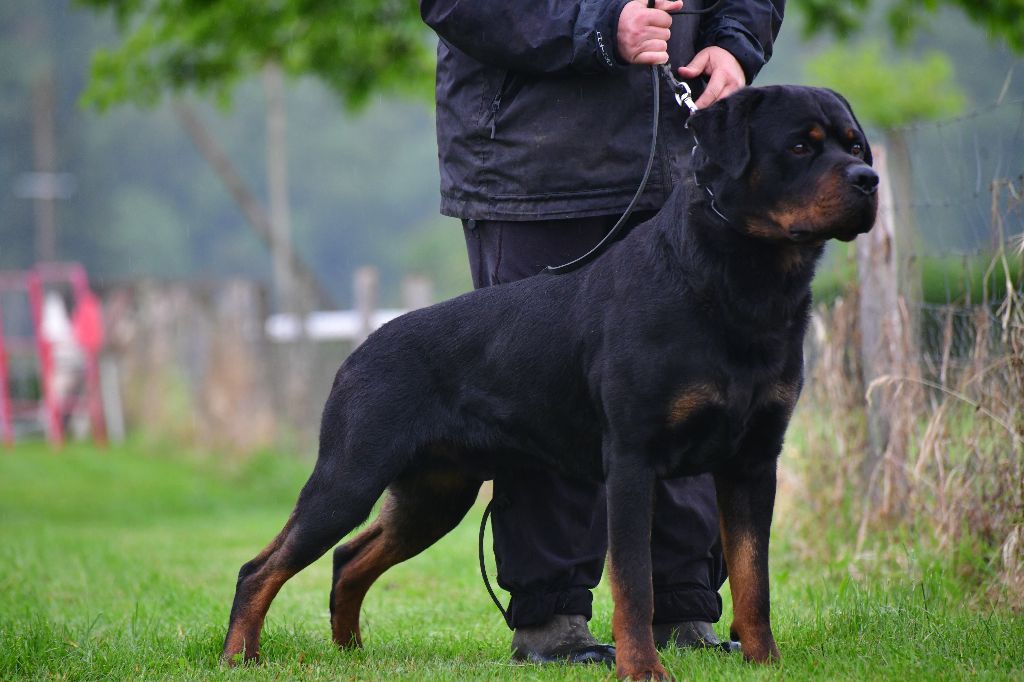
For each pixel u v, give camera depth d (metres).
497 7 7.24
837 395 10.99
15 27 98.25
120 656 7.70
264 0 20.94
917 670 6.59
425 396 7.68
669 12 7.23
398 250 101.00
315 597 10.89
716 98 7.35
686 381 6.58
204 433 26.11
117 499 22.08
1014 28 19.81
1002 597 8.32
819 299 12.70
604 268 7.08
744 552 7.02
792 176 6.41
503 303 7.49
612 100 7.41
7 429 33.62
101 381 34.81
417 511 8.14
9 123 96.06
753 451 6.92
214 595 10.74
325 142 102.31
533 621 7.66
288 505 21.03
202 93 23.52
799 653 7.16
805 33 22.38
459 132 7.80
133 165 99.50
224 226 100.62
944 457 9.40
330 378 24.00
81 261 94.06
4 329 47.78
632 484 6.68
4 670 7.42
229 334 25.12
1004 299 9.03
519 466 7.60
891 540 9.99
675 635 7.75
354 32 21.16
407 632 8.94
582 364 7.05
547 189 7.53
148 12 21.84
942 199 9.97
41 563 13.05
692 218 6.62
